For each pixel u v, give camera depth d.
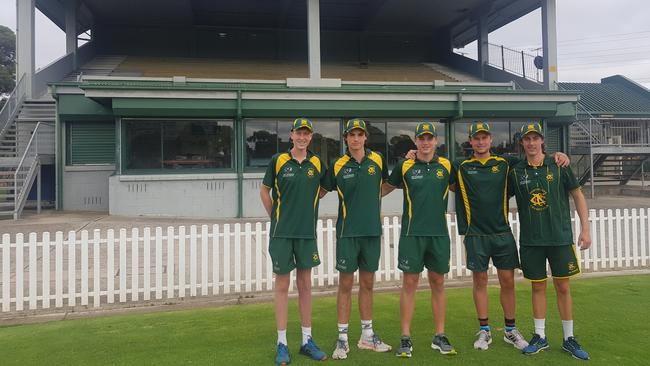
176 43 25.31
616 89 28.89
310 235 3.99
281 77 20.78
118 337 4.42
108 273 5.66
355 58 27.66
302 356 3.91
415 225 4.02
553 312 5.03
